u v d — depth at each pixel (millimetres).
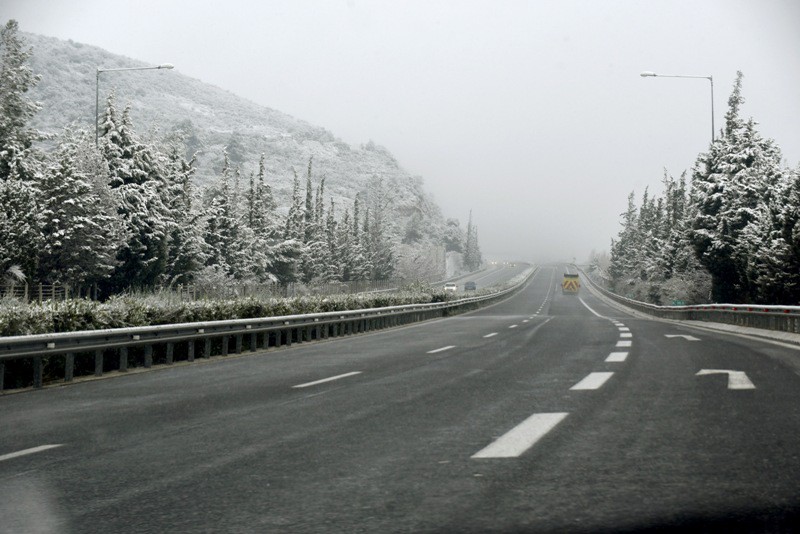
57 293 48438
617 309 79125
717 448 6523
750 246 46562
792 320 23547
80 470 6512
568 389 10773
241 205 86625
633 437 7074
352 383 12578
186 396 11672
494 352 18375
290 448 7082
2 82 60469
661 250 84312
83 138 55031
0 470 6641
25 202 46156
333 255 120125
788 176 48500
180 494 5516
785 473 5621
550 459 6199
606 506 4836
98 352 15656
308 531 4504
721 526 4410
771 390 10336
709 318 38781
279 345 24266
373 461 6352
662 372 12938
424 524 4555
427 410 9172
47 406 11117
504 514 4703
